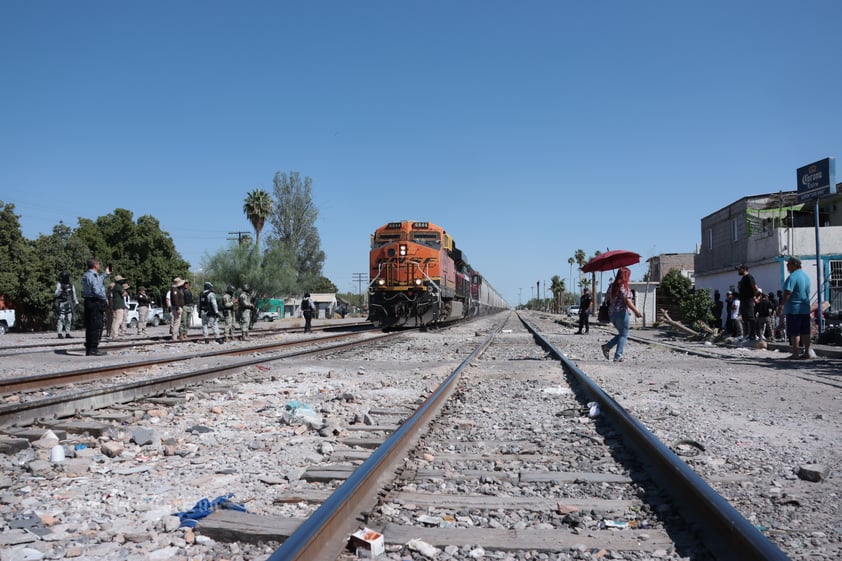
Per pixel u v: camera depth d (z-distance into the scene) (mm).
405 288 28469
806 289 14641
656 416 7887
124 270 54531
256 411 8266
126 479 5172
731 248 33188
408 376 12477
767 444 6402
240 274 38781
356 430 7074
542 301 192250
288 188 63469
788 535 3916
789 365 13906
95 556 3588
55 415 7309
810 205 30266
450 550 3697
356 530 3900
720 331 24266
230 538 3861
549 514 4367
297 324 43219
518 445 6398
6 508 4395
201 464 5641
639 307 44156
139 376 11531
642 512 4363
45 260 42469
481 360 15914
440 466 5621
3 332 32719
